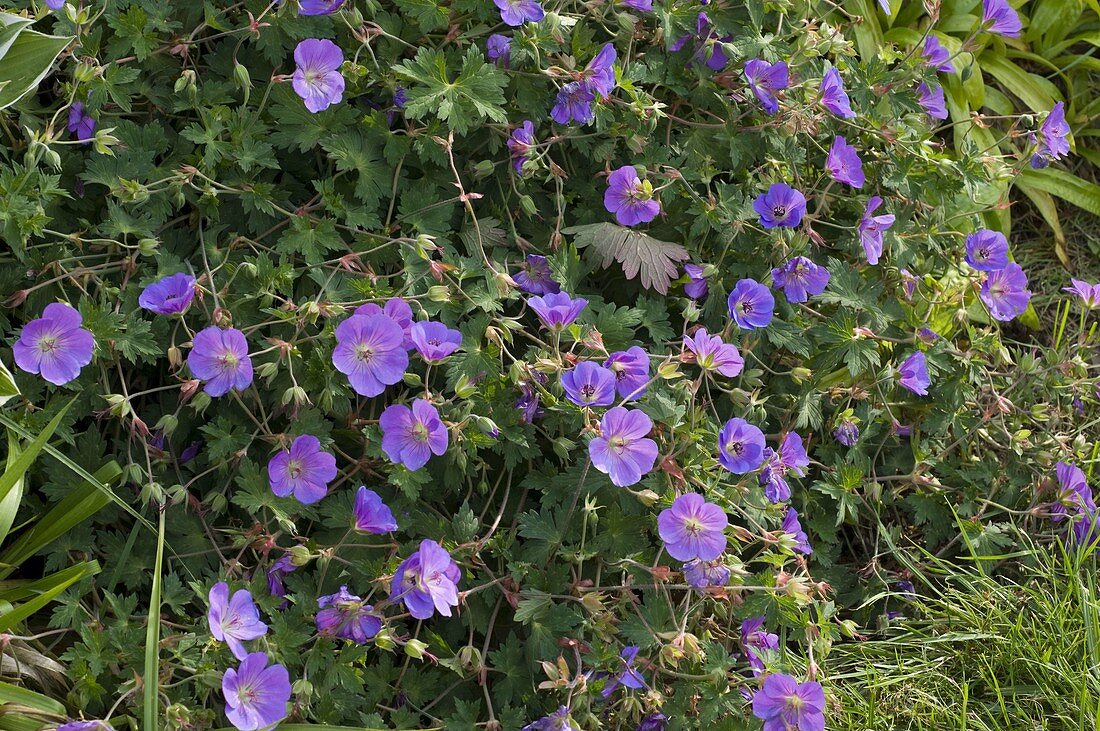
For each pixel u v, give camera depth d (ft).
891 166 8.58
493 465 7.92
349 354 7.50
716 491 7.76
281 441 7.61
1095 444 8.63
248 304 7.72
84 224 7.73
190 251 7.87
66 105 7.70
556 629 7.60
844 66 8.57
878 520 8.36
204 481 7.76
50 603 7.60
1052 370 8.70
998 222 9.59
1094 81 10.07
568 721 7.39
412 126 8.00
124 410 7.51
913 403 8.56
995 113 9.87
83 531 7.59
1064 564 8.38
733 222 8.14
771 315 8.13
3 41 7.52
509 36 8.09
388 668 7.61
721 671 7.58
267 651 7.39
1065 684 8.04
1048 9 9.96
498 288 7.75
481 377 7.73
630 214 8.05
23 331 7.39
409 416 7.52
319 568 7.53
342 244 7.83
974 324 9.40
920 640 8.16
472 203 8.12
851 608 8.40
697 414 7.86
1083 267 9.75
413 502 7.77
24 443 7.58
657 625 7.60
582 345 7.87
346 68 7.84
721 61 8.23
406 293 7.77
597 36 8.34
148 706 7.13
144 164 7.77
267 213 7.85
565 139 8.09
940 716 8.01
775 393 8.31
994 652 8.19
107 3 7.79
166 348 7.75
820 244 8.34
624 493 7.75
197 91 7.84
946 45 9.75
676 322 8.29
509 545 7.72
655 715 7.63
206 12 7.83
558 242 8.04
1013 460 8.63
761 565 8.13
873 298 8.37
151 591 7.44
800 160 8.38
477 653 7.56
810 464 8.43
